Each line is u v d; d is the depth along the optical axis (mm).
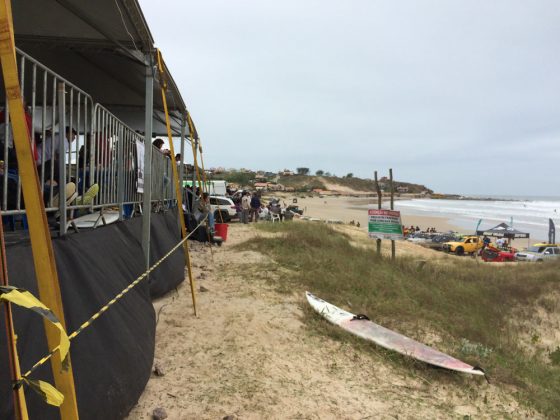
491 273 12648
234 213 25141
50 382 2447
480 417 4270
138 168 6004
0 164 3400
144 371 3572
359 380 4648
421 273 10961
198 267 9273
